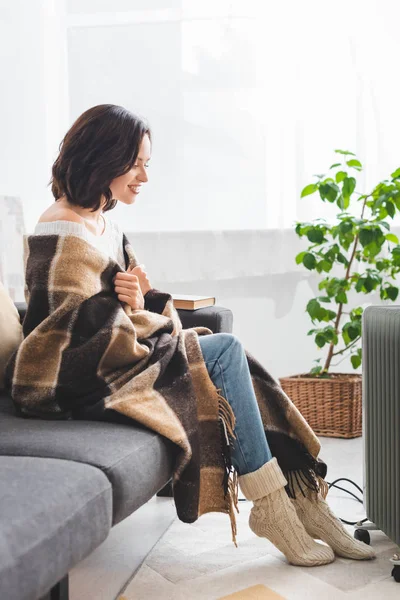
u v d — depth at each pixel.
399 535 1.50
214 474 1.53
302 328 3.17
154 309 1.79
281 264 3.02
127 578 1.52
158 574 1.54
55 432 1.28
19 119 2.86
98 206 1.60
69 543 0.97
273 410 1.70
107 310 1.47
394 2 2.95
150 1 2.90
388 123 2.99
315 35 2.95
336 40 2.96
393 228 3.05
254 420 1.56
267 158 2.98
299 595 1.43
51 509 0.96
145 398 1.41
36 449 1.18
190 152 2.96
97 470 1.12
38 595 0.90
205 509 1.52
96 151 1.56
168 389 1.46
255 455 1.55
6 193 2.86
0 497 0.96
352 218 2.70
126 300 1.54
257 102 2.96
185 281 3.01
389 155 3.00
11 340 1.61
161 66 2.93
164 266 2.96
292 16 2.93
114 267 1.55
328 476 2.25
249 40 2.93
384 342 1.56
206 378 1.54
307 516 1.65
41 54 2.88
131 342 1.46
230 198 2.98
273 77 2.95
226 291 3.09
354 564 1.58
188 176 2.97
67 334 1.43
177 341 1.55
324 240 2.75
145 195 2.97
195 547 1.69
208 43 2.93
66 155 1.58
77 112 2.94
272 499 1.55
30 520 0.91
